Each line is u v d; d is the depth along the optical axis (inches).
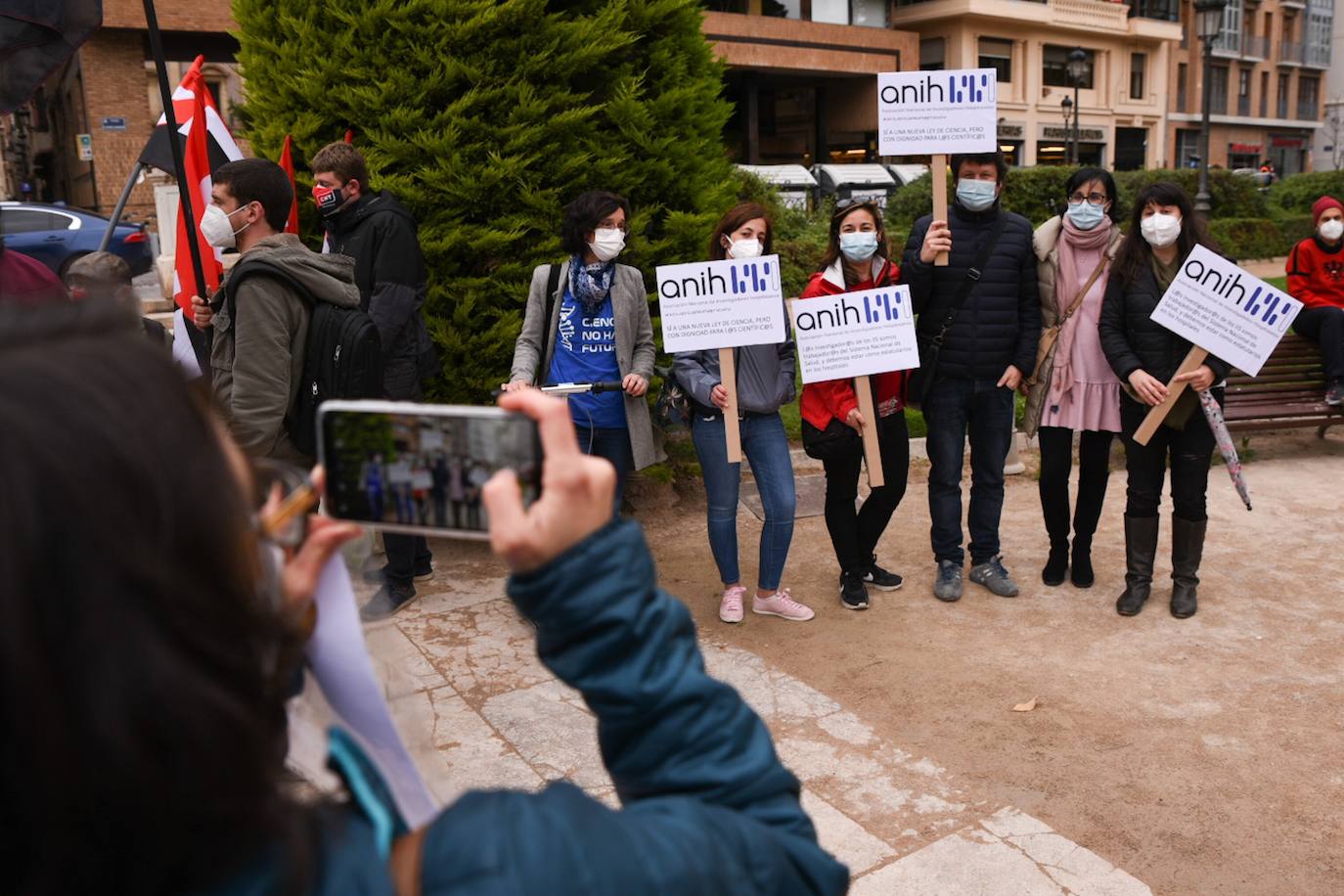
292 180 209.8
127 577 19.5
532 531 28.9
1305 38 2183.8
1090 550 198.2
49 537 19.0
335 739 28.2
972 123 179.6
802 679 161.3
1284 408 288.8
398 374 180.1
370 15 201.9
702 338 172.6
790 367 182.9
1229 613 185.0
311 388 138.9
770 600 186.4
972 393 190.2
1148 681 159.3
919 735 143.7
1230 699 152.9
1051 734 143.3
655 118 223.8
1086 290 186.5
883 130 180.4
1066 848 115.0
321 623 30.3
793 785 33.9
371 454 29.8
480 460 29.4
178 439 21.3
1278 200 990.4
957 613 187.3
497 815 25.8
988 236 186.2
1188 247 177.0
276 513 27.4
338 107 206.7
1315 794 127.6
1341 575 202.7
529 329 181.0
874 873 110.9
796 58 1249.4
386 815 26.1
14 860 20.3
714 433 179.5
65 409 20.0
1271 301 166.2
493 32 204.8
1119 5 1610.5
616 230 174.7
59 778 19.2
